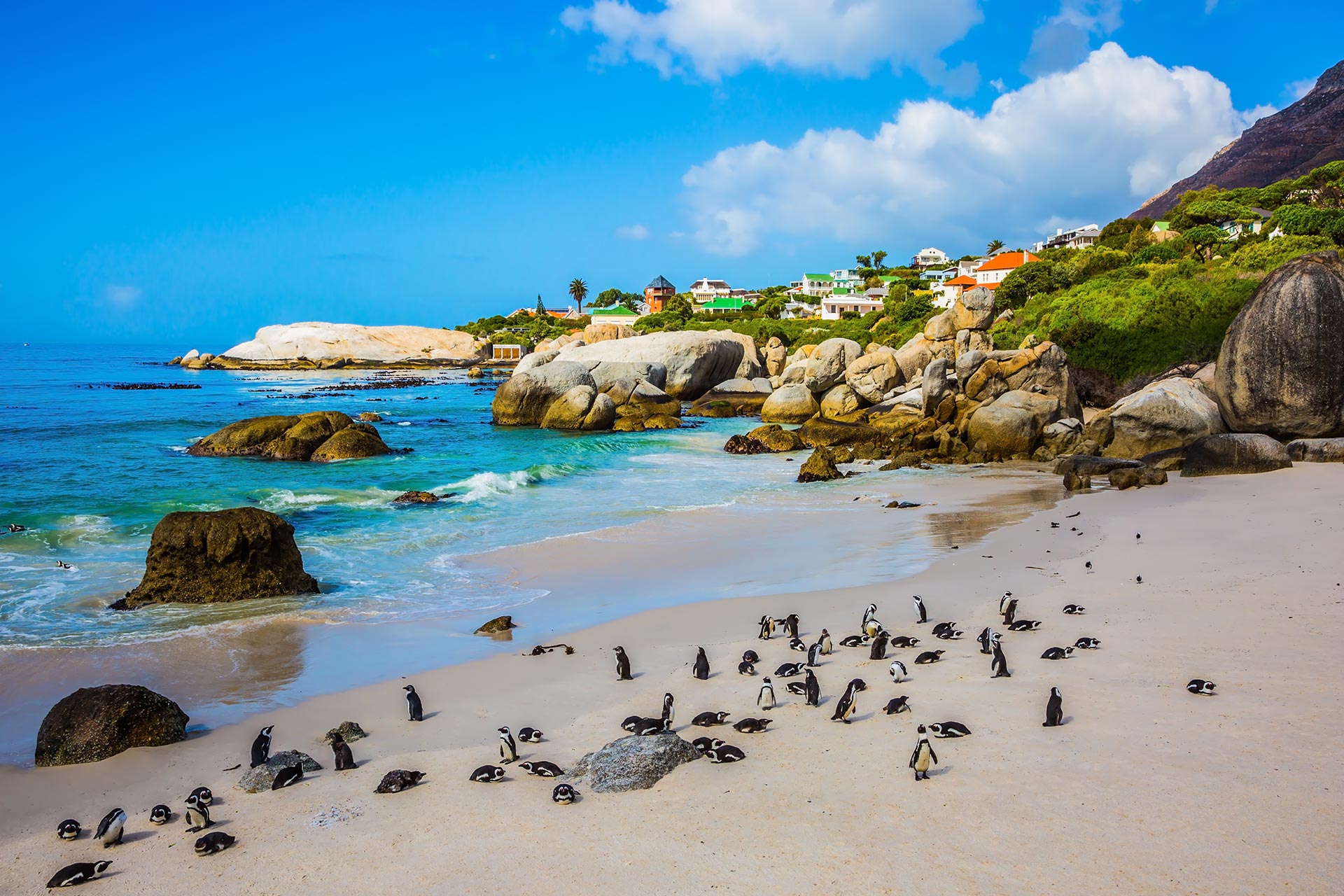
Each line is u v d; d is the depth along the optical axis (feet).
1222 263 217.77
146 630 54.24
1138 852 25.57
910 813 28.68
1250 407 108.78
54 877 26.81
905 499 98.99
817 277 585.22
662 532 82.43
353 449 131.23
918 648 47.52
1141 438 118.01
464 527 84.79
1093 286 233.76
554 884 25.67
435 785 33.01
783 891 24.59
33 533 77.51
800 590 61.67
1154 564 61.77
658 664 46.98
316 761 35.83
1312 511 75.00
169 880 26.99
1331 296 103.45
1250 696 36.58
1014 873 24.88
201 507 89.71
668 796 31.12
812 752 34.37
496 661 48.24
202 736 39.09
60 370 431.02
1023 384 140.15
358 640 52.49
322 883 26.35
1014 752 32.81
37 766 36.35
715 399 232.73
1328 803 27.66
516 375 189.88
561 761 34.76
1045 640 46.98
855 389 176.55
